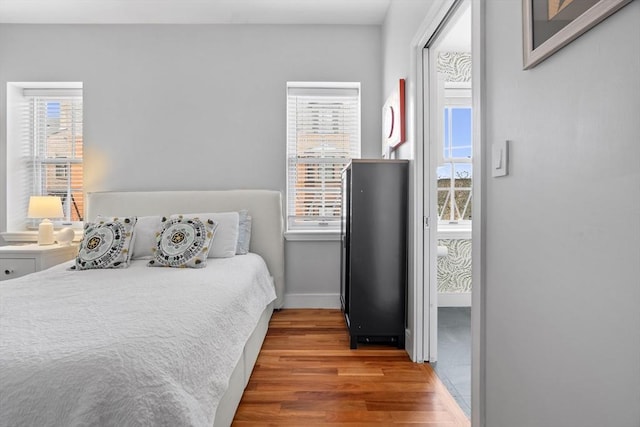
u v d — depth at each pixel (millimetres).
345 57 3369
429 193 2234
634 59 648
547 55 884
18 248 2928
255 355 2176
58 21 3246
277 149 3355
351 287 2396
